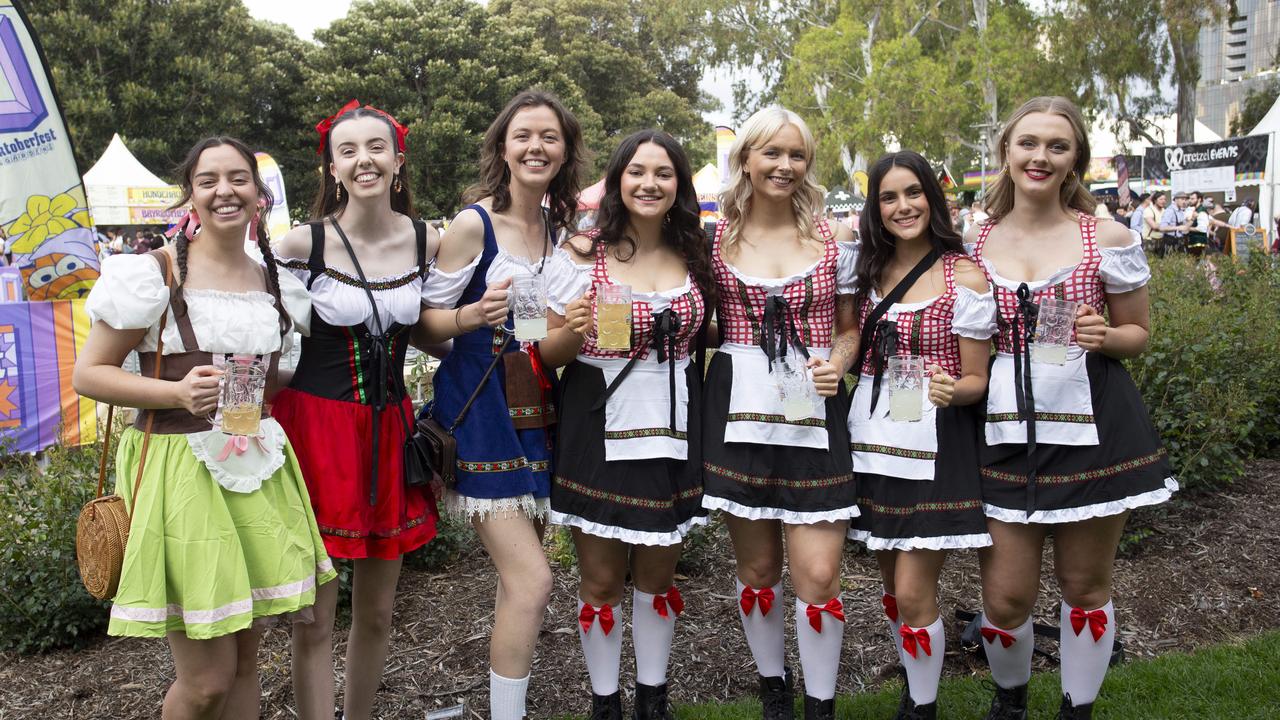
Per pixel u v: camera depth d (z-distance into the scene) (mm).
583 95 42375
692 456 3211
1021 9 30844
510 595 3002
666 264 3246
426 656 4074
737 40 40188
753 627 3281
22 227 7375
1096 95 29453
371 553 2980
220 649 2568
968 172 30922
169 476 2527
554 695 3789
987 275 3133
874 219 3209
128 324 2461
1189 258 11648
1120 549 5008
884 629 4273
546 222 3408
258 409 2539
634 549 3338
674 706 3656
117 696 3805
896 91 30750
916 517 3066
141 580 2461
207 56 32344
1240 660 3818
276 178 11359
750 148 3182
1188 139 28812
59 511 4371
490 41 36438
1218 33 92625
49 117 7348
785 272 3203
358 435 2910
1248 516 5309
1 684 3934
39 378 7270
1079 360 3004
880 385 3170
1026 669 3244
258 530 2627
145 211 19781
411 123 34281
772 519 3191
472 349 3121
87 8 30453
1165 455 3070
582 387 3168
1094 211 3197
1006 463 3070
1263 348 6469
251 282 2762
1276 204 15383
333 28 35906
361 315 2914
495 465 3029
